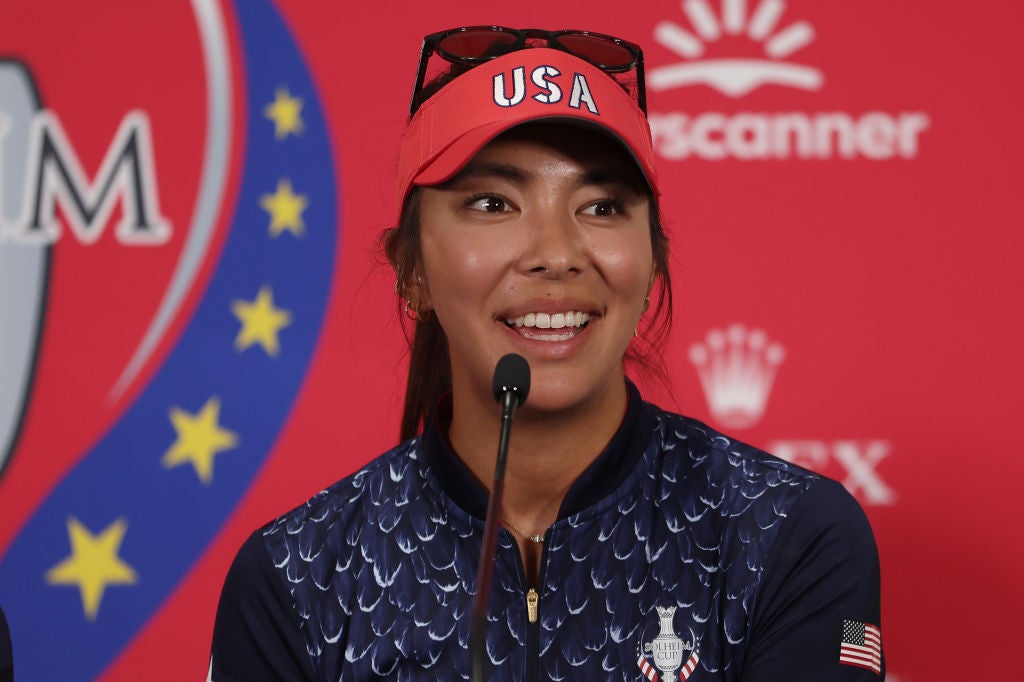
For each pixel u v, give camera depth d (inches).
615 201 203.6
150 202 353.7
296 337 352.5
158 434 350.9
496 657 208.1
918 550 342.0
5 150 353.1
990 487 341.4
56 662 346.6
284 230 354.0
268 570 219.3
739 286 348.2
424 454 225.0
